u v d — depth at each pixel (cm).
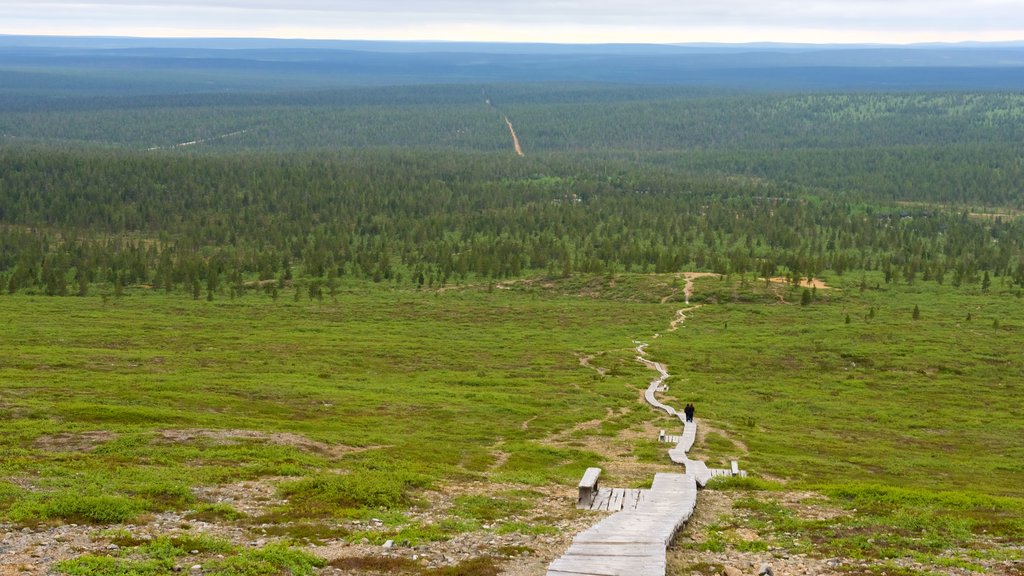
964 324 17762
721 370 13362
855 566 3397
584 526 4028
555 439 7775
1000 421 10125
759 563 3453
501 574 3222
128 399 8425
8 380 9638
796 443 8200
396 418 8538
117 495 4228
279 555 3269
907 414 10394
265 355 13525
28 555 3192
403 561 3331
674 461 6594
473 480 5269
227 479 4797
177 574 3061
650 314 19738
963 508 4622
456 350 14712
